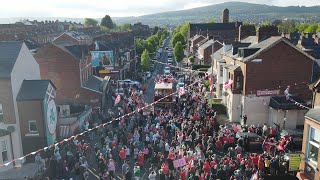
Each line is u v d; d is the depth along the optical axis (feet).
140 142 90.94
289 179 69.36
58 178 77.71
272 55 115.34
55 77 141.90
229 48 155.12
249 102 118.62
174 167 78.33
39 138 92.27
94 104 142.61
